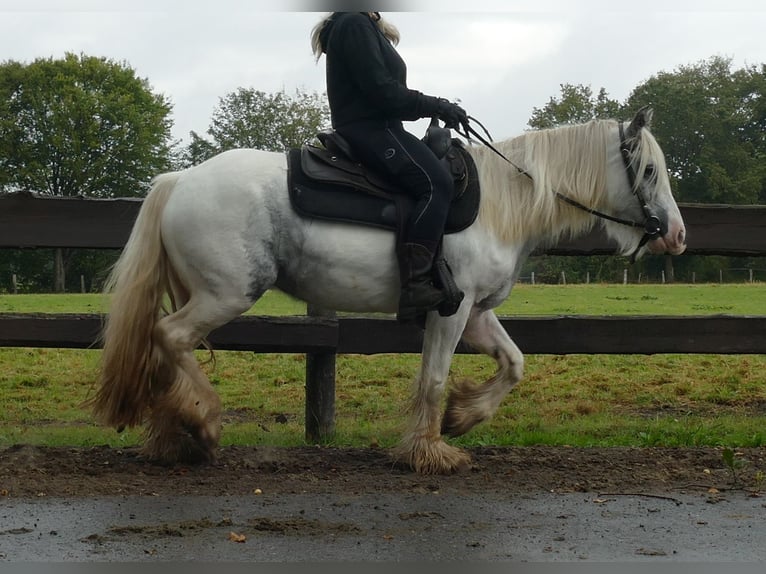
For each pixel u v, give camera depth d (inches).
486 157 214.1
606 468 215.8
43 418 308.8
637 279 1886.1
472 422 221.6
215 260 197.0
